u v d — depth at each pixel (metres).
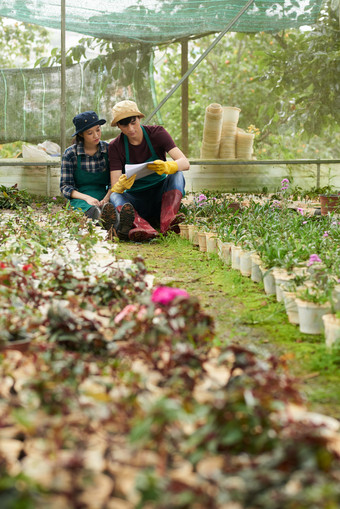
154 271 4.47
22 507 1.31
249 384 1.72
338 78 12.12
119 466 1.56
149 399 1.83
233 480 1.45
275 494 1.34
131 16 9.31
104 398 1.70
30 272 3.14
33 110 9.95
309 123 12.73
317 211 6.91
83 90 9.98
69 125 10.05
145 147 6.38
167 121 17.84
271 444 1.56
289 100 13.41
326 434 1.67
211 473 1.44
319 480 1.35
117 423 1.59
